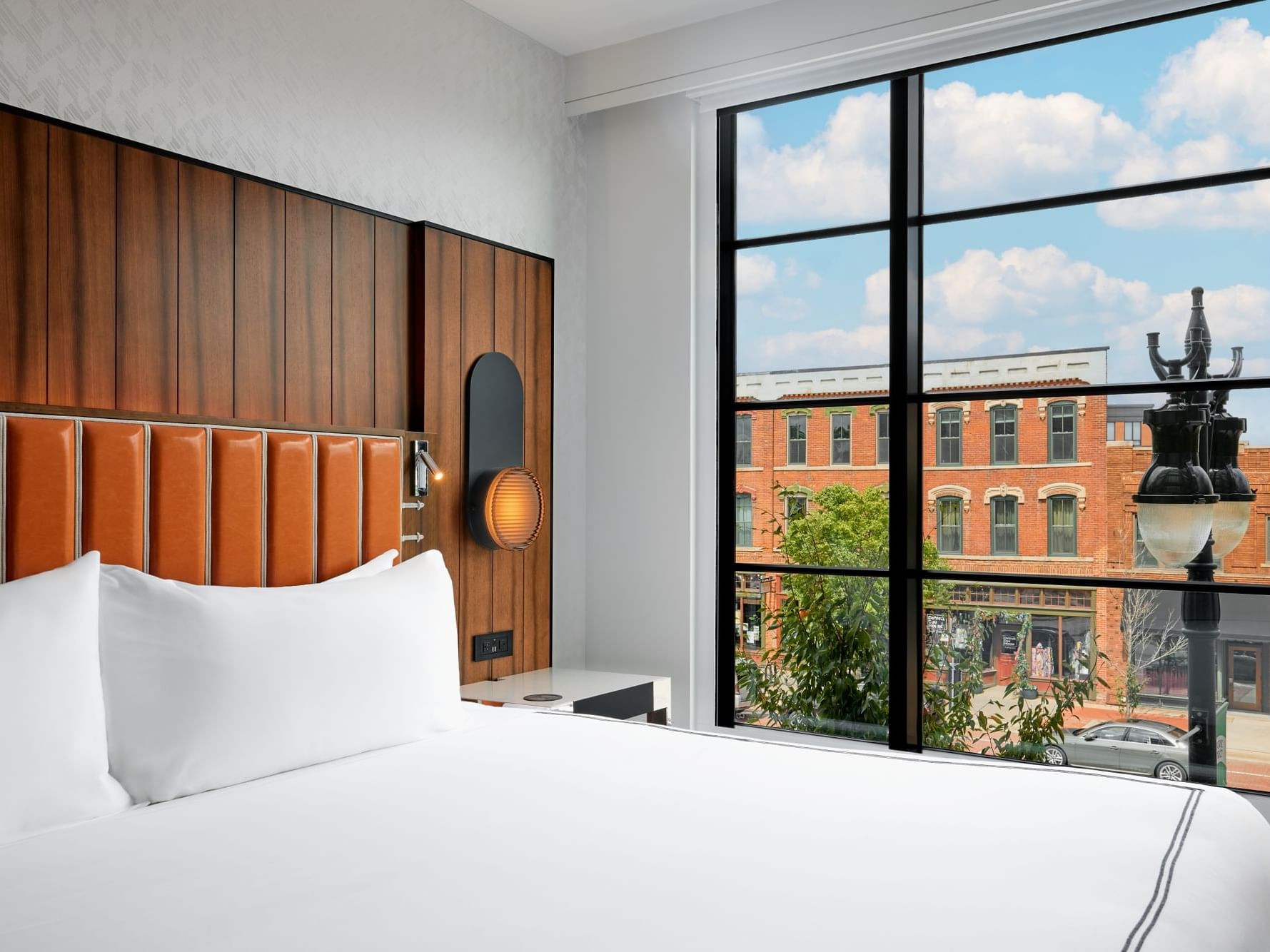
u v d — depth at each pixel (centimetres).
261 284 241
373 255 272
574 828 143
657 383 343
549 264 339
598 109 347
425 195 293
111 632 167
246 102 241
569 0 310
